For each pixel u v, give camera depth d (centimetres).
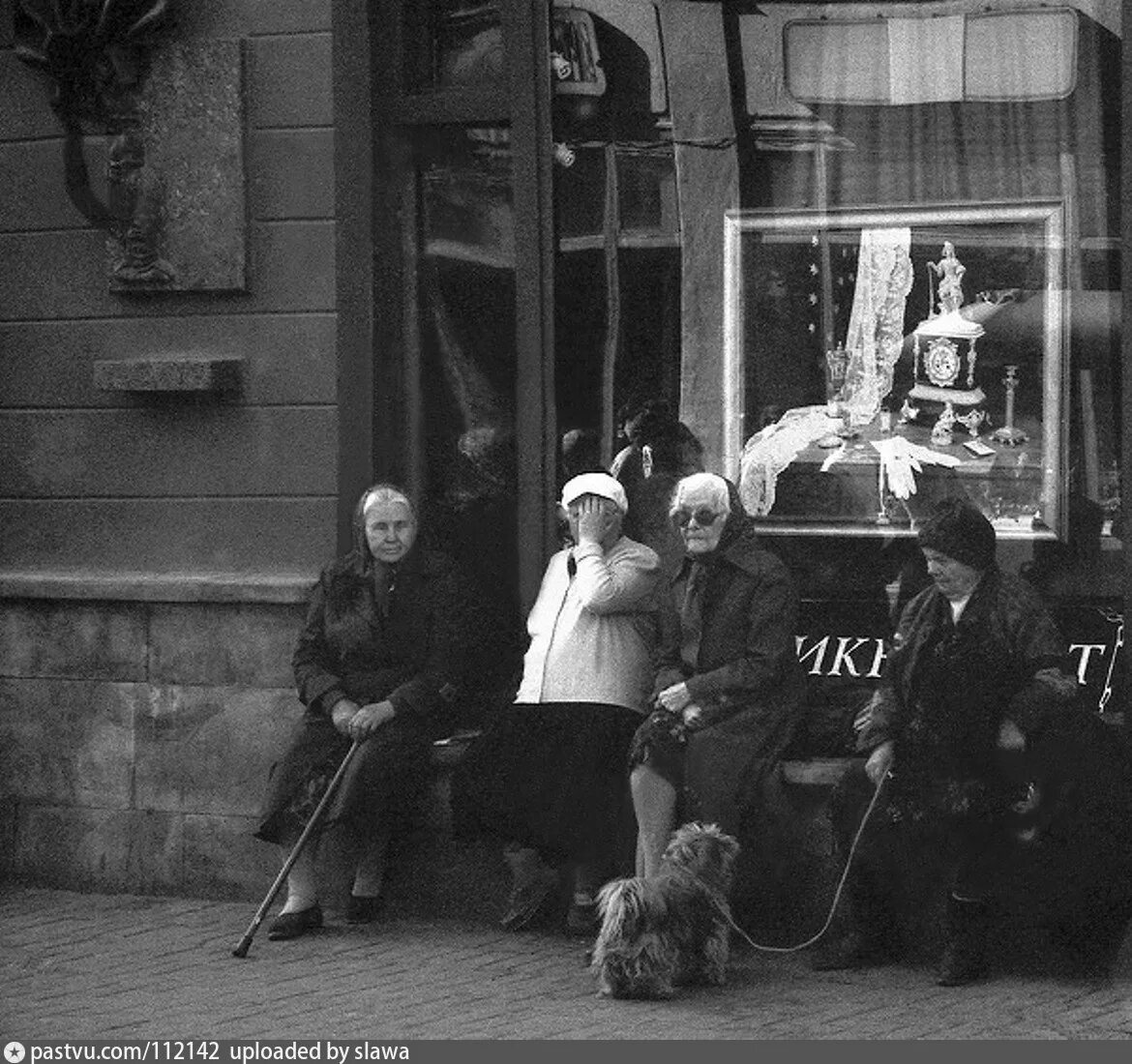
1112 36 1138
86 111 1252
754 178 1196
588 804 1096
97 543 1273
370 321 1211
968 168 1167
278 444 1232
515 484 1216
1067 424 1151
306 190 1222
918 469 1178
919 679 1044
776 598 1089
